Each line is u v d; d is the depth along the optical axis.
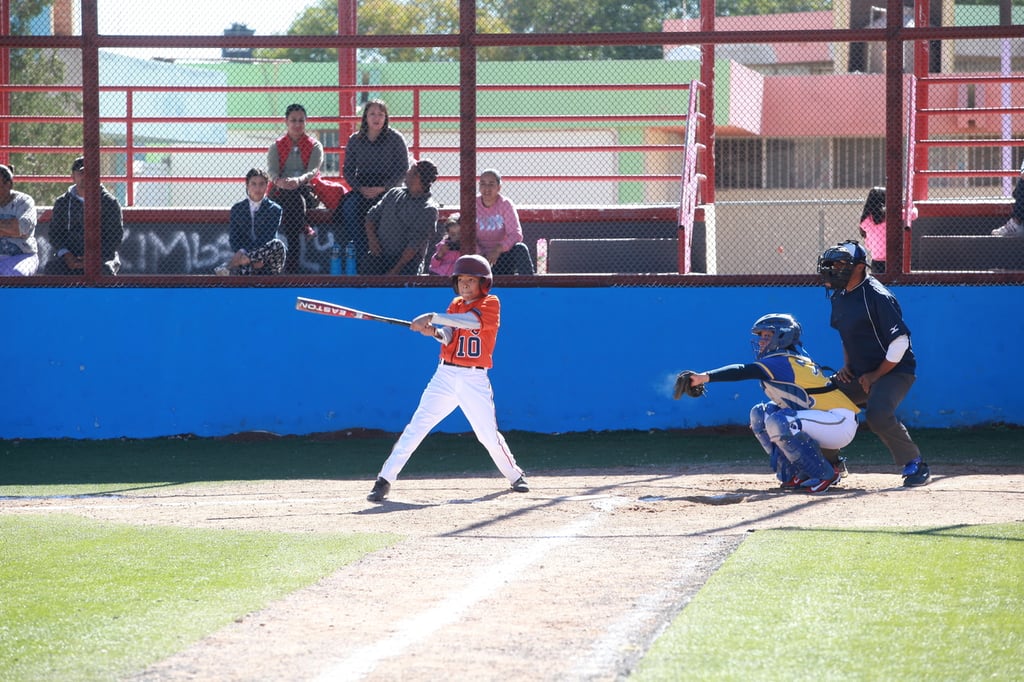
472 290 30.48
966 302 41.72
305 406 43.47
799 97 71.06
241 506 28.94
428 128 69.38
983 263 47.28
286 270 45.50
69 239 44.84
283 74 71.19
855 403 31.80
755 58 77.88
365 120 44.41
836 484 29.84
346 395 43.41
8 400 43.69
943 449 37.75
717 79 68.50
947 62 62.81
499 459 30.64
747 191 72.00
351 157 44.62
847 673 14.62
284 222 45.25
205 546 23.08
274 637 16.67
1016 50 63.75
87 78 42.66
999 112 45.03
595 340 42.94
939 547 21.53
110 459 38.84
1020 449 37.53
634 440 41.38
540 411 43.12
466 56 41.91
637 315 42.78
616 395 42.94
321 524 25.89
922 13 50.50
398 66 71.25
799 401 29.81
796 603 17.77
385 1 46.75
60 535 24.42
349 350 43.34
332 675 14.99
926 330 41.94
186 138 69.69
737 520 25.23
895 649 15.52
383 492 29.44
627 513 26.80
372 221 43.75
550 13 44.97
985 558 20.58
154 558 21.89
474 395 30.22
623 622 17.09
